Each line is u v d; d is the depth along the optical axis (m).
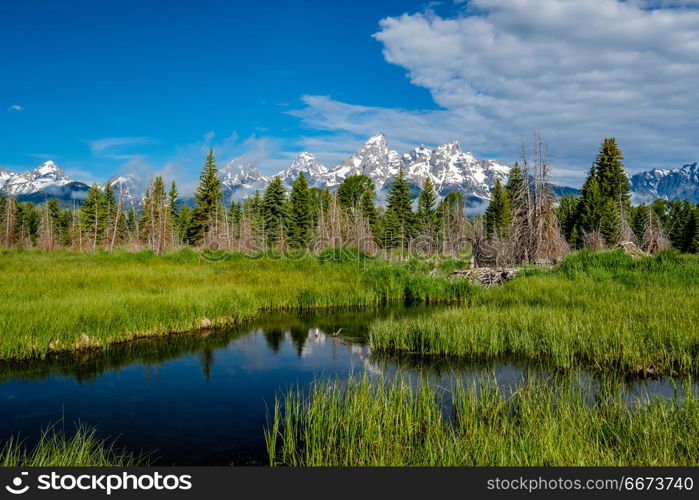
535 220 29.86
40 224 79.56
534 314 12.99
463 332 11.78
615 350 10.02
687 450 5.17
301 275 22.88
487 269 24.84
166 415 7.62
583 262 20.27
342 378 9.48
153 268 24.20
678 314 11.52
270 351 11.88
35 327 11.16
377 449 5.91
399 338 12.28
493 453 5.33
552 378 9.04
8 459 5.36
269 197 68.38
